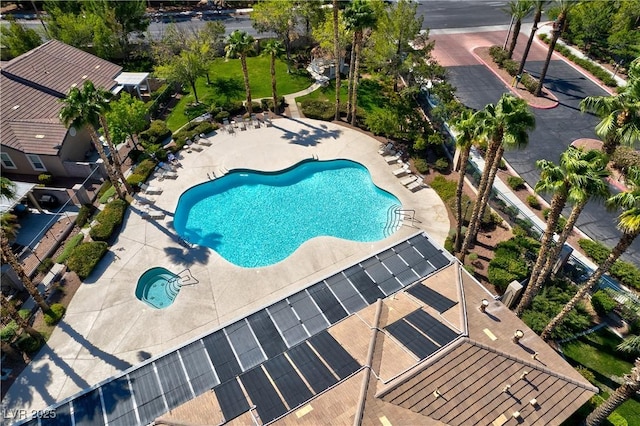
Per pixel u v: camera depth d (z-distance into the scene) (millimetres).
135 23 62844
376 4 50594
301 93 55938
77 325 29219
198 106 53281
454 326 23703
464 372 21547
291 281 32188
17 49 58062
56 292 31312
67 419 21047
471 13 78125
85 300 30828
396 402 20172
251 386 21734
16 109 43906
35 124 42781
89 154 46219
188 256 34281
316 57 62312
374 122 45812
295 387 21344
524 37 69062
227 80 59031
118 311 30094
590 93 54000
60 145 41312
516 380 21781
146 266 33438
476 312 25172
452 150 43844
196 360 23688
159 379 22766
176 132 48719
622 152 40000
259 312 26312
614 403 21375
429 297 26156
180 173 42781
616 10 64000
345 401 20188
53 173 42656
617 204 21078
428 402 20375
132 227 36844
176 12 80250
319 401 20406
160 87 57906
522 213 36844
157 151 44406
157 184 41438
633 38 58250
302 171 43938
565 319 28344
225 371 23031
